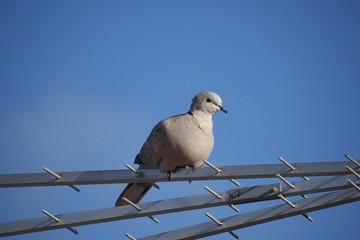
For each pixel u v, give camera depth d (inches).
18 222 478.3
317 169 425.7
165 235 473.4
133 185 546.6
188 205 462.3
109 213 470.0
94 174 482.3
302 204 439.5
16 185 487.2
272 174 435.8
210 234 466.0
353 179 422.3
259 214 451.2
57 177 482.0
